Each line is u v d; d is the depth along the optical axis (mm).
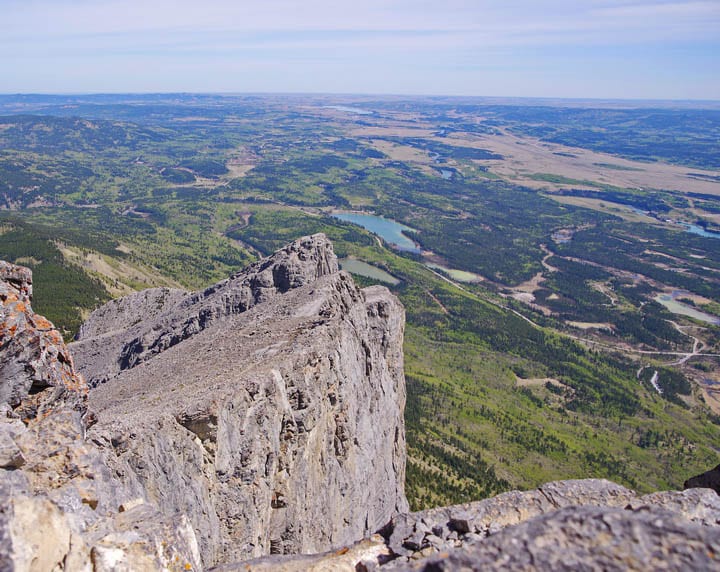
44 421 26281
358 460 56219
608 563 13562
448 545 21484
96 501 22250
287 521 39594
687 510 22797
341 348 55156
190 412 34219
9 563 14531
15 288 31688
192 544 21797
